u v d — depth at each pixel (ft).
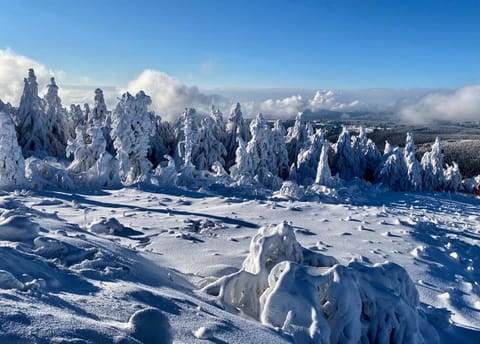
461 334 27.53
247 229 50.60
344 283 21.49
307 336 18.76
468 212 111.55
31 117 146.20
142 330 11.56
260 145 149.38
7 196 66.39
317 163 165.37
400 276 26.03
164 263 31.53
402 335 22.41
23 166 77.97
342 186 131.23
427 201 128.36
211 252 36.55
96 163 91.61
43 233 25.94
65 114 169.68
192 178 109.09
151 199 74.90
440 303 32.99
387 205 108.37
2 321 10.20
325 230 55.72
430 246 50.93
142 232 44.14
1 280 13.75
